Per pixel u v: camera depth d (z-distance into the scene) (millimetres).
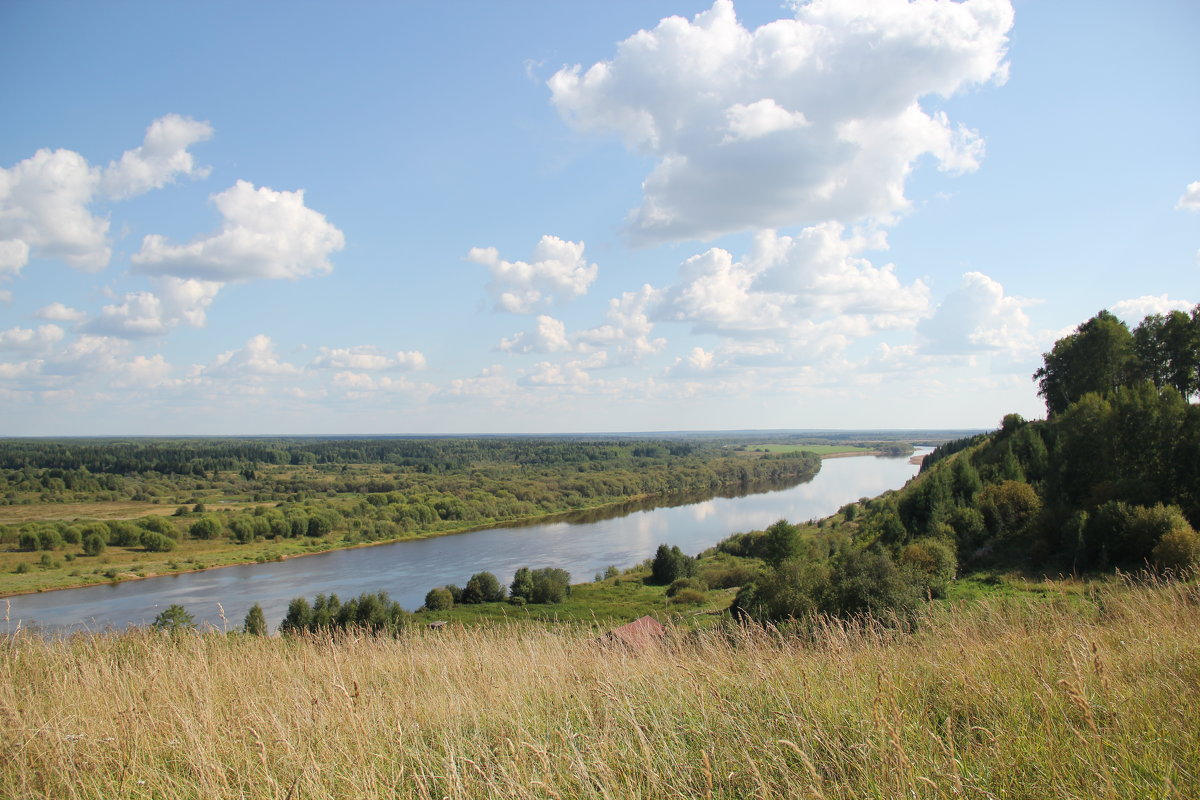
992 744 3836
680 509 111000
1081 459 35562
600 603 43625
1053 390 55344
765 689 5289
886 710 4402
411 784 4113
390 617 33438
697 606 37156
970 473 40562
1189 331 46344
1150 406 32625
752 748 4133
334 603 37125
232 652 8594
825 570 19219
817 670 5805
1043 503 34625
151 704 5730
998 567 29047
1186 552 20344
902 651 6566
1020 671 5125
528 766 4148
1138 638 6184
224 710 5699
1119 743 3732
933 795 3424
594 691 5625
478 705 5820
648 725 4820
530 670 6914
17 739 4676
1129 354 47719
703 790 3832
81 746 4664
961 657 5902
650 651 7406
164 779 4316
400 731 4754
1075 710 4152
